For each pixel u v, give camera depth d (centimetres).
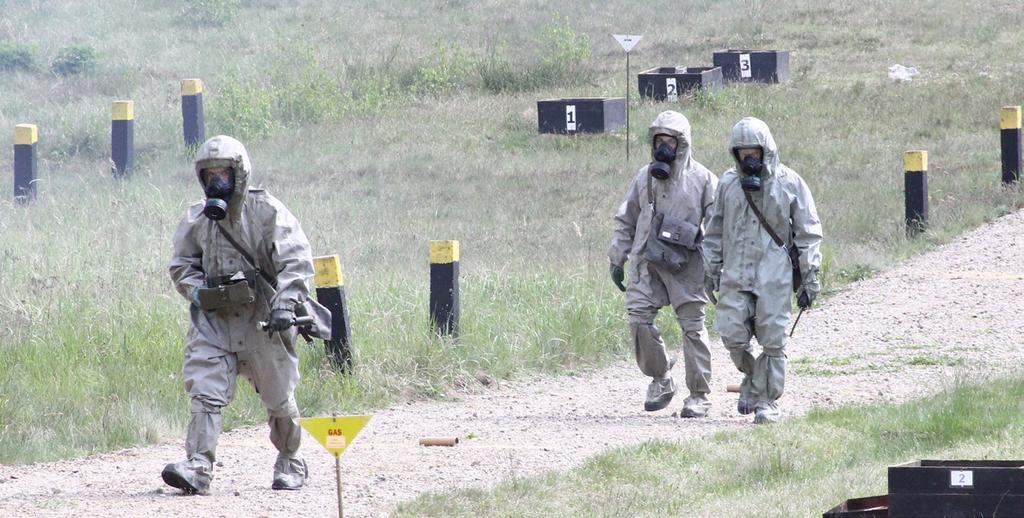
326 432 1927
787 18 11419
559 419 3133
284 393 2338
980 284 4703
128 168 7119
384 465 2580
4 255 4519
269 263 2305
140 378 3281
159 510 2188
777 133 7994
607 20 11769
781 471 2345
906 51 10094
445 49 10025
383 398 3350
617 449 2534
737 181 2947
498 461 2600
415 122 8612
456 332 3734
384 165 7506
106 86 9631
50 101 9281
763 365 2966
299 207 6234
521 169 7394
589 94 9175
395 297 4084
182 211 5825
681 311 3139
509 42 11100
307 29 11569
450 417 3175
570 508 2142
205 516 2148
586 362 3912
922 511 1700
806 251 2927
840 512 1775
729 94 8906
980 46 10188
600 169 7344
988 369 3450
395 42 11050
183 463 2292
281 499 2283
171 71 10088
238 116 8381
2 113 8769
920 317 4288
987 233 5566
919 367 3594
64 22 11750
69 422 2961
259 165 7538
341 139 8238
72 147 8088
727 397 3397
